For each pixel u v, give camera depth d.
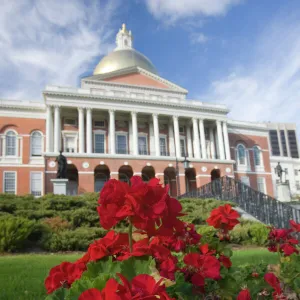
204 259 2.40
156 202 1.98
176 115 46.53
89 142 41.62
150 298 1.39
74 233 13.02
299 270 3.36
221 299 2.68
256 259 7.93
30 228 12.24
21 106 42.41
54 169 38.53
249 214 18.48
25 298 4.57
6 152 41.16
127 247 2.26
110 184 2.07
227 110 49.03
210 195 26.00
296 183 72.81
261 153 54.59
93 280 1.83
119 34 63.12
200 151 49.03
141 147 47.03
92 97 42.38
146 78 50.50
